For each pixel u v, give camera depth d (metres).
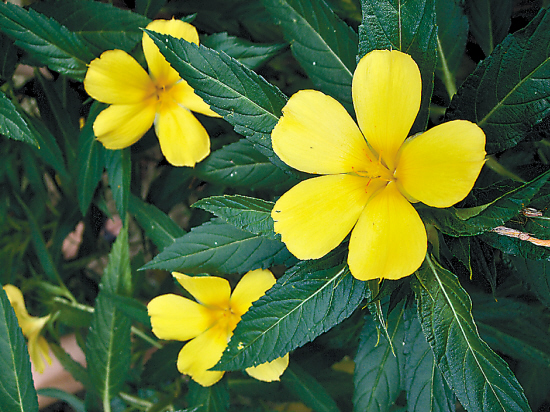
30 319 0.32
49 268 0.34
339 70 0.23
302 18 0.23
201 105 0.26
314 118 0.19
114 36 0.26
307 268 0.21
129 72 0.25
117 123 0.26
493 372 0.19
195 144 0.26
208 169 0.27
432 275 0.20
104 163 0.27
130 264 0.31
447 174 0.18
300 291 0.21
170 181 0.30
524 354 0.26
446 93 0.24
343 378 0.31
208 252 0.24
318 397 0.27
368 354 0.25
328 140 0.19
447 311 0.20
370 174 0.20
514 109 0.20
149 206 0.28
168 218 0.28
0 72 0.27
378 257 0.19
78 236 0.51
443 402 0.24
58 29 0.25
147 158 0.37
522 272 0.23
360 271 0.19
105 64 0.25
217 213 0.20
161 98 0.26
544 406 0.29
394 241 0.19
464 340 0.19
